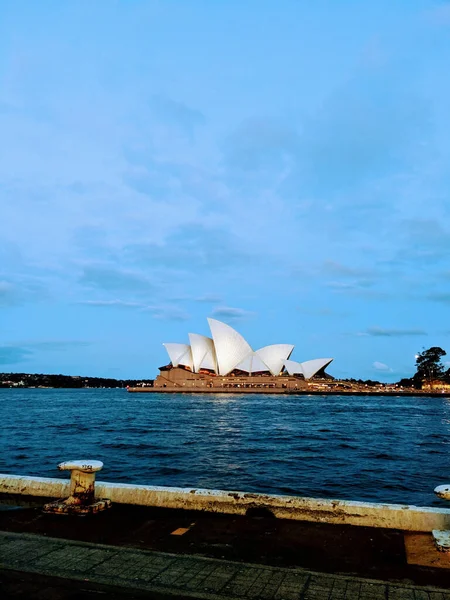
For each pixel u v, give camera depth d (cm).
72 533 520
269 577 402
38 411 5825
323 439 2698
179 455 1989
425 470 1672
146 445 2336
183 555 448
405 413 5619
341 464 1792
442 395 12312
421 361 14450
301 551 475
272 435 2908
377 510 554
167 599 366
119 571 409
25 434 2897
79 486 607
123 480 1440
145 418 4481
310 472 1609
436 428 3538
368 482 1443
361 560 453
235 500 602
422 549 480
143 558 439
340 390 12319
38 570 409
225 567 421
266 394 11725
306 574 408
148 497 634
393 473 1606
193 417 4625
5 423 3831
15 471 1558
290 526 551
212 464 1755
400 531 535
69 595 369
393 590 379
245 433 3022
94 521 562
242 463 1786
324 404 7988
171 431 3122
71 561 430
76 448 2206
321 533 527
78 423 3834
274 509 588
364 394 12456
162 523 558
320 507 571
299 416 4878
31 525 546
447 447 2366
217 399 9700
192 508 613
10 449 2162
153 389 12338
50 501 645
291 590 379
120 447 2253
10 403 8438
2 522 557
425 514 542
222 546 488
